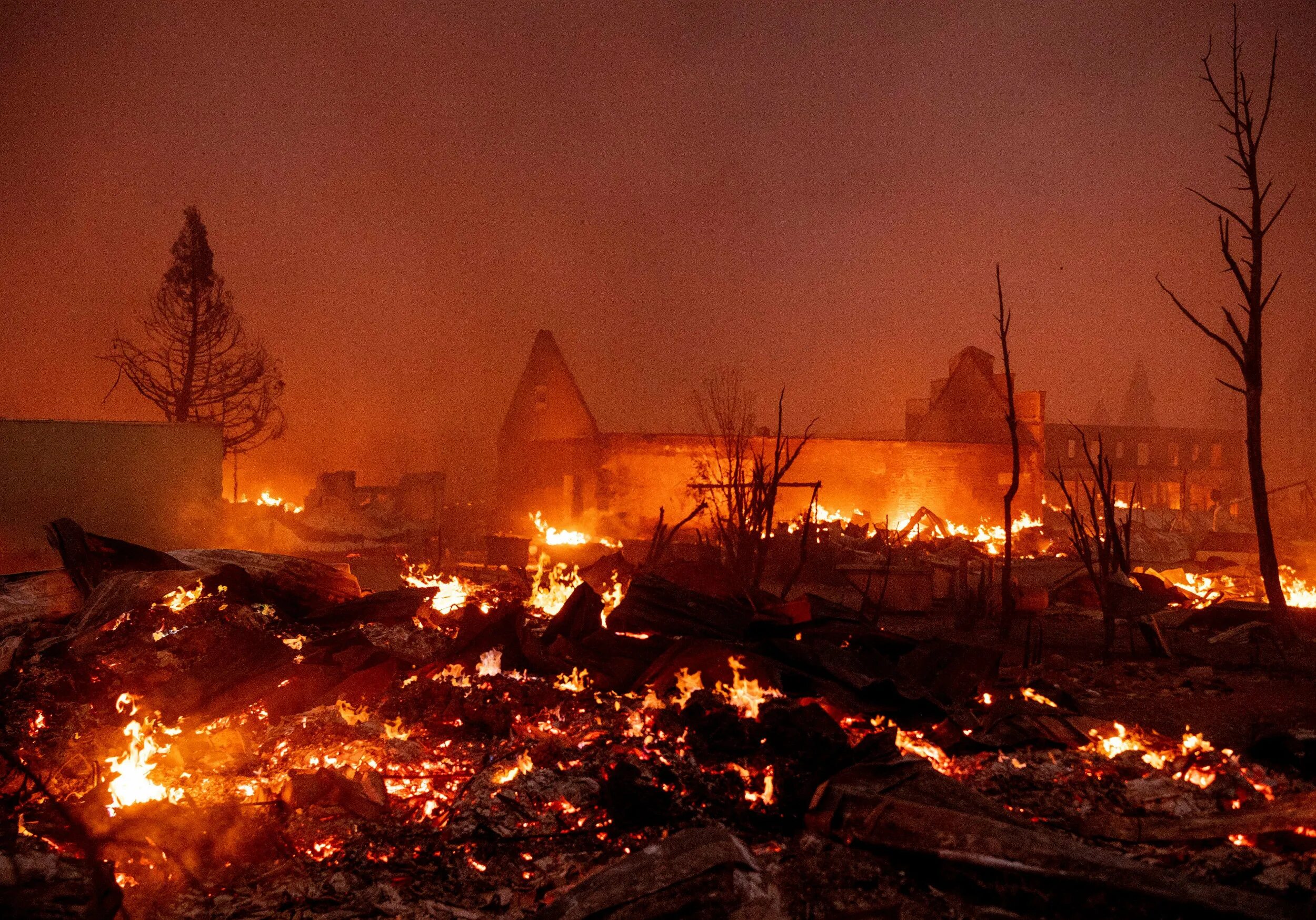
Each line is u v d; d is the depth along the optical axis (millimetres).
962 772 6867
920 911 4445
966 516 37375
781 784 6094
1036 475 38562
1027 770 6871
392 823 5918
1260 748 7449
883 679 8539
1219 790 6262
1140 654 12398
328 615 11219
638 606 10461
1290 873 4859
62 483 18172
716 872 4379
